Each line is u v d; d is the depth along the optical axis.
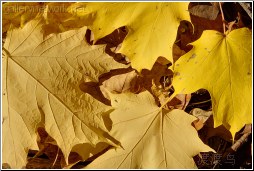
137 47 0.40
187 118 0.41
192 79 0.40
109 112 0.41
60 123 0.39
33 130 0.40
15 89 0.40
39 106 0.40
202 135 0.45
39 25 0.40
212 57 0.40
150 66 0.40
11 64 0.40
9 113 0.40
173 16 0.40
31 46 0.40
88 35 0.45
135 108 0.41
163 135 0.41
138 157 0.41
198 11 0.44
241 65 0.41
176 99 0.44
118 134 0.41
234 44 0.41
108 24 0.41
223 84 0.40
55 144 0.42
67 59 0.40
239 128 0.40
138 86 0.44
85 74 0.40
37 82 0.40
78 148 0.41
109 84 0.44
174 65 0.40
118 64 0.40
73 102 0.40
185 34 0.45
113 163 0.41
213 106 0.40
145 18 0.40
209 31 0.41
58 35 0.40
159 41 0.40
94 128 0.39
